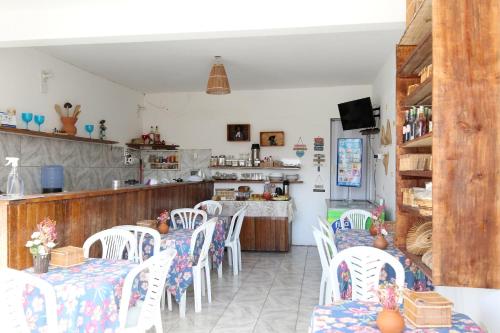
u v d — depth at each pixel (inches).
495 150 60.7
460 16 61.6
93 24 137.3
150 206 188.4
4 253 103.0
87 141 222.5
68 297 88.7
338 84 271.0
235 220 227.6
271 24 127.6
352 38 174.2
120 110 269.1
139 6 134.8
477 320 82.5
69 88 215.3
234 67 224.2
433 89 61.8
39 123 185.6
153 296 103.6
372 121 221.5
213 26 130.7
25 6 136.1
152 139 286.4
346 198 280.7
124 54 198.2
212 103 293.7
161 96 299.3
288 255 253.3
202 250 157.6
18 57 179.3
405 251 101.2
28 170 184.4
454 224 61.2
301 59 208.1
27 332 83.4
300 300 167.8
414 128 95.2
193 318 147.6
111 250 132.7
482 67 61.2
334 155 282.2
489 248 60.6
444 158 61.5
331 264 100.7
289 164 282.8
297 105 282.7
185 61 211.6
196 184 258.1
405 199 103.3
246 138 286.2
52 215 119.4
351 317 73.9
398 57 106.0
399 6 121.5
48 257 101.7
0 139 168.6
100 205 145.1
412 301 72.5
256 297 171.8
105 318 90.7
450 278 61.2
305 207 282.2
